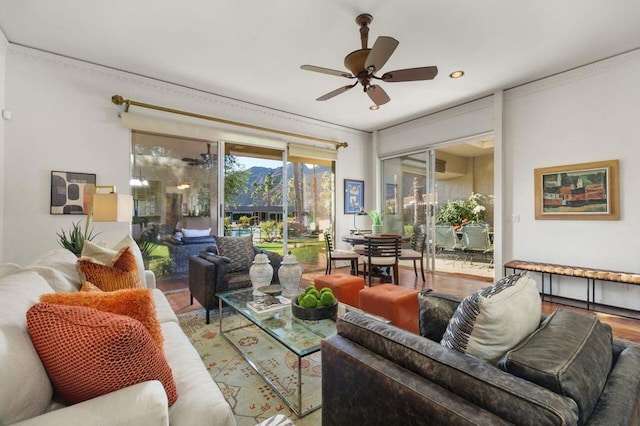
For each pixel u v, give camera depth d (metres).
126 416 0.77
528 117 3.98
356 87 4.02
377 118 5.38
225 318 3.00
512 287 1.12
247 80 3.81
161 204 3.94
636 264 3.22
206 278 2.83
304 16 2.58
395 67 3.45
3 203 3.00
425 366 0.93
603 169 3.41
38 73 3.16
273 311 2.16
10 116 3.00
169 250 3.99
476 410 0.77
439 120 5.06
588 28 2.78
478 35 2.87
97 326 0.84
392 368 0.99
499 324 0.97
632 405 0.79
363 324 1.19
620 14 2.58
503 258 4.19
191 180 4.17
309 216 5.52
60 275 1.53
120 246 2.41
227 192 4.50
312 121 5.40
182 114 3.95
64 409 0.76
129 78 3.63
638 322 2.93
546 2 2.42
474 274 5.31
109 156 3.55
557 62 3.42
